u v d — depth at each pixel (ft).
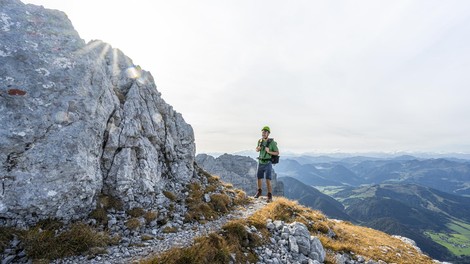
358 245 71.00
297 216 70.90
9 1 44.75
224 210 62.64
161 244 39.65
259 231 51.08
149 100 72.13
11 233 32.24
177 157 75.51
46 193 35.99
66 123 40.98
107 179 49.16
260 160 78.23
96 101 47.32
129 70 75.05
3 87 37.24
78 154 40.32
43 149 37.42
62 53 45.52
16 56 40.19
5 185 33.73
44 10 48.29
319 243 54.90
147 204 52.11
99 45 74.28
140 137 59.41
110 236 38.83
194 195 64.39
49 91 41.01
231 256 38.83
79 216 40.14
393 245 87.20
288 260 46.39
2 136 34.71
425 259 80.18
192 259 33.91
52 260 31.07
